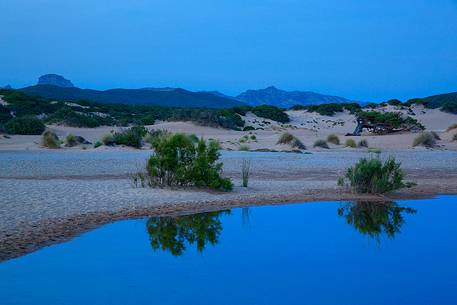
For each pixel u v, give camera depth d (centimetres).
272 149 3653
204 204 1449
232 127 6191
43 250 934
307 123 7944
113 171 2158
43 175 2000
